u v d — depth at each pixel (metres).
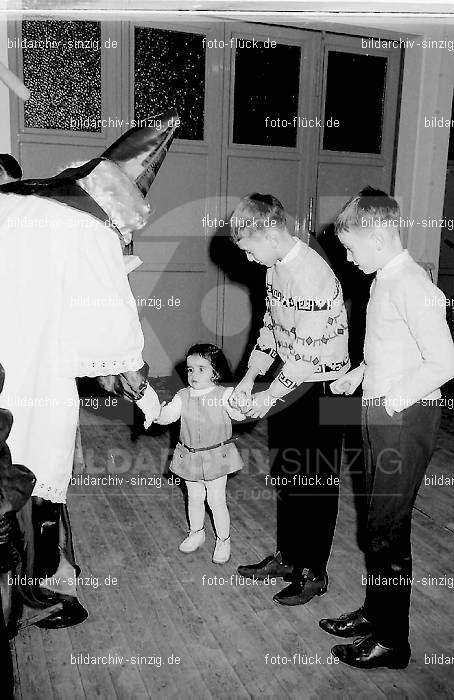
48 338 1.80
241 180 5.46
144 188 1.98
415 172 5.79
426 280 1.70
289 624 2.18
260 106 5.42
